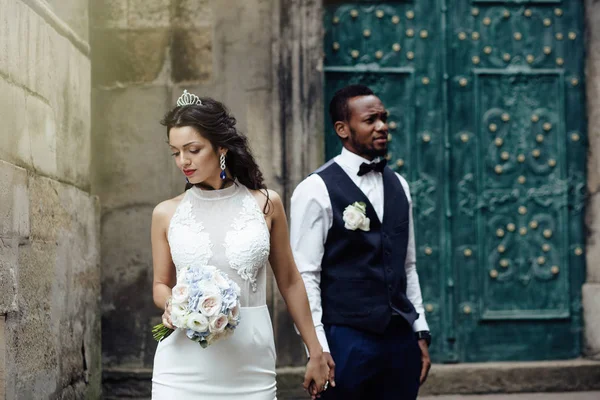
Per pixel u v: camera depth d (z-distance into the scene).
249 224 3.16
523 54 7.02
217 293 2.88
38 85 4.59
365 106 4.07
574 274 6.98
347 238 3.94
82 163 5.59
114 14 6.56
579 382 6.64
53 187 4.82
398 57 6.96
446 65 6.94
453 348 6.84
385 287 3.91
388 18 6.97
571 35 7.06
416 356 3.95
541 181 6.98
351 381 3.82
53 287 4.77
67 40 5.23
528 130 7.00
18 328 4.14
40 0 4.73
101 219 6.51
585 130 7.02
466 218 6.93
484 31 7.01
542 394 6.54
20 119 4.26
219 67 6.55
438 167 6.93
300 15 6.55
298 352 6.43
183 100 3.19
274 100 6.51
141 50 6.57
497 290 6.91
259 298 3.19
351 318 3.85
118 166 6.53
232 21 6.56
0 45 3.95
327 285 3.94
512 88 7.01
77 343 5.30
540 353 6.90
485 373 6.59
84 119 5.66
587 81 6.99
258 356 3.12
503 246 6.93
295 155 6.49
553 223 6.98
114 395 6.34
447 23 6.97
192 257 3.10
